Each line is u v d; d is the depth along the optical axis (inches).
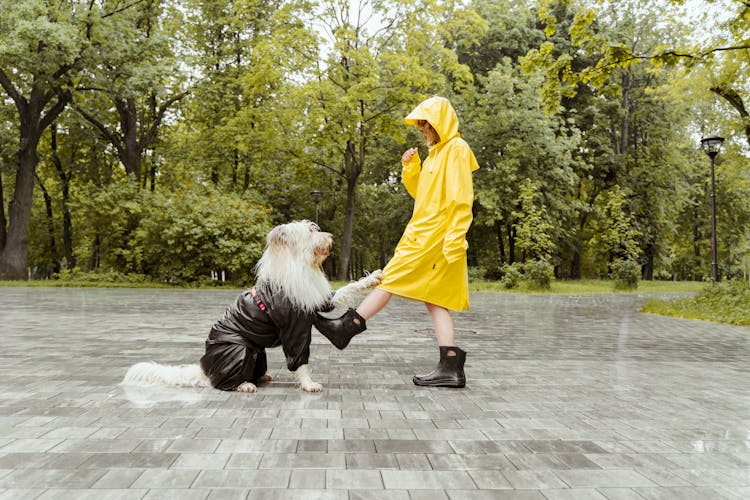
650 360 245.6
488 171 1162.0
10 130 986.7
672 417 144.8
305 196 1348.4
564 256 1459.2
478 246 1401.3
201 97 1143.6
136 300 581.0
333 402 153.9
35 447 110.9
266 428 126.1
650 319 449.1
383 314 460.1
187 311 452.1
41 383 174.9
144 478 94.7
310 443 115.6
